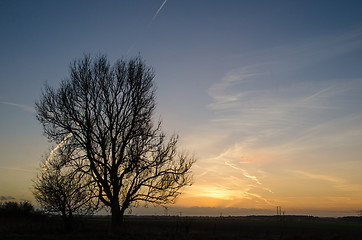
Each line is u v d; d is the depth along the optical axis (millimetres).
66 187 29391
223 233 33188
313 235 27828
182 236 27641
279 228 47000
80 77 32062
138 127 31625
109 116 31547
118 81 32625
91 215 30406
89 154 30125
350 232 35844
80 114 31125
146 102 32906
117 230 28266
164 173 30609
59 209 29297
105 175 30281
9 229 30562
